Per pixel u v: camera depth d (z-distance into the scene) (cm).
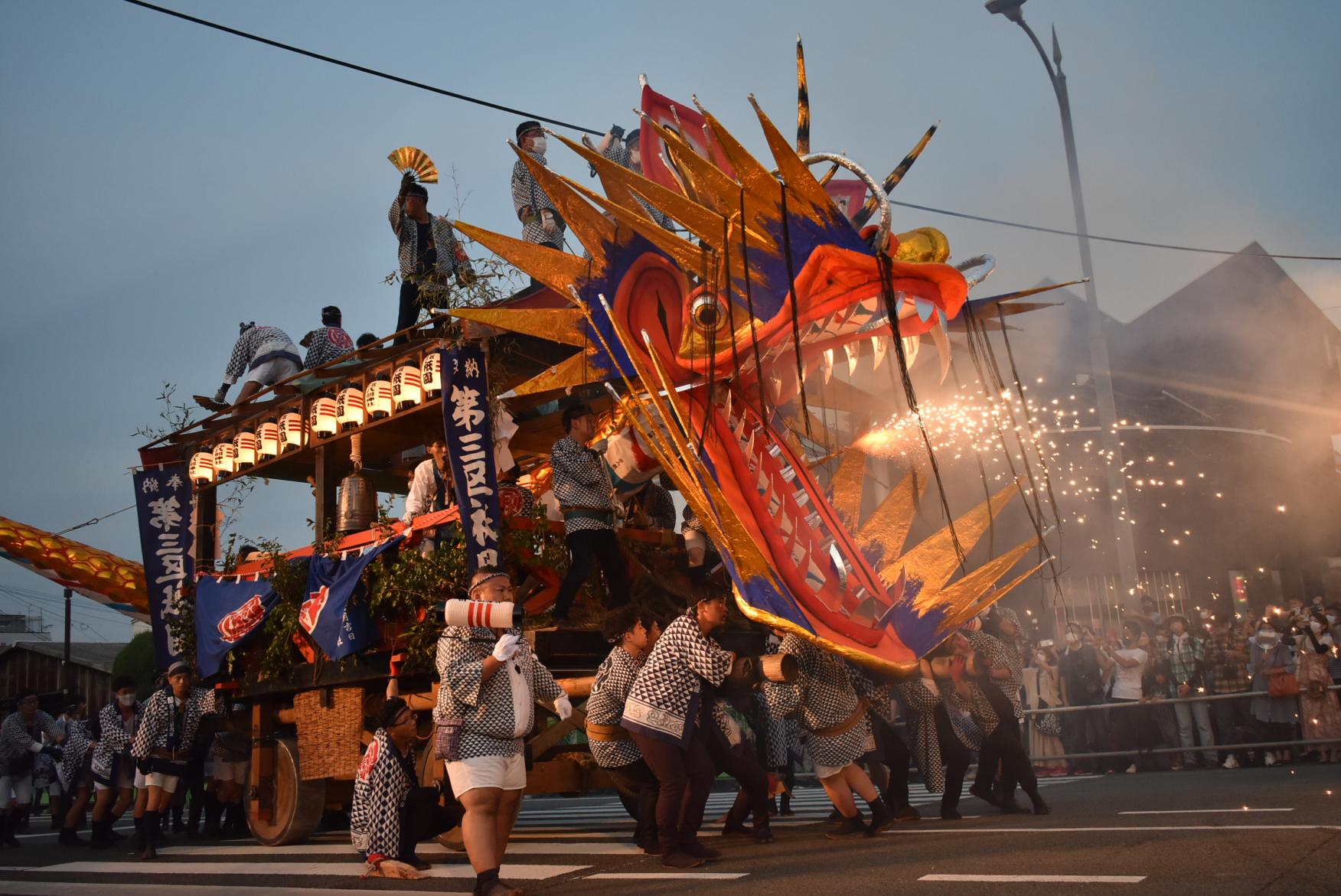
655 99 797
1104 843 526
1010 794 780
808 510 772
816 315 693
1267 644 1197
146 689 2897
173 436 1156
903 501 835
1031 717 1319
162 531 1133
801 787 1452
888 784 826
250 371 1113
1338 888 383
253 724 920
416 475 851
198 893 592
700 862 577
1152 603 1472
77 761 1237
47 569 1238
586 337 745
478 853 502
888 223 638
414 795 650
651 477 848
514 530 769
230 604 960
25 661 3819
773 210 638
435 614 718
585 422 787
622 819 1037
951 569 773
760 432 779
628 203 722
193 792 1091
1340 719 1136
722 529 643
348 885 599
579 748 743
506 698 520
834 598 728
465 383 775
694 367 737
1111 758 1270
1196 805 712
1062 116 1805
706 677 601
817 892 447
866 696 714
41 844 1166
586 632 756
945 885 437
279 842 864
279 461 1086
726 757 664
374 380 929
